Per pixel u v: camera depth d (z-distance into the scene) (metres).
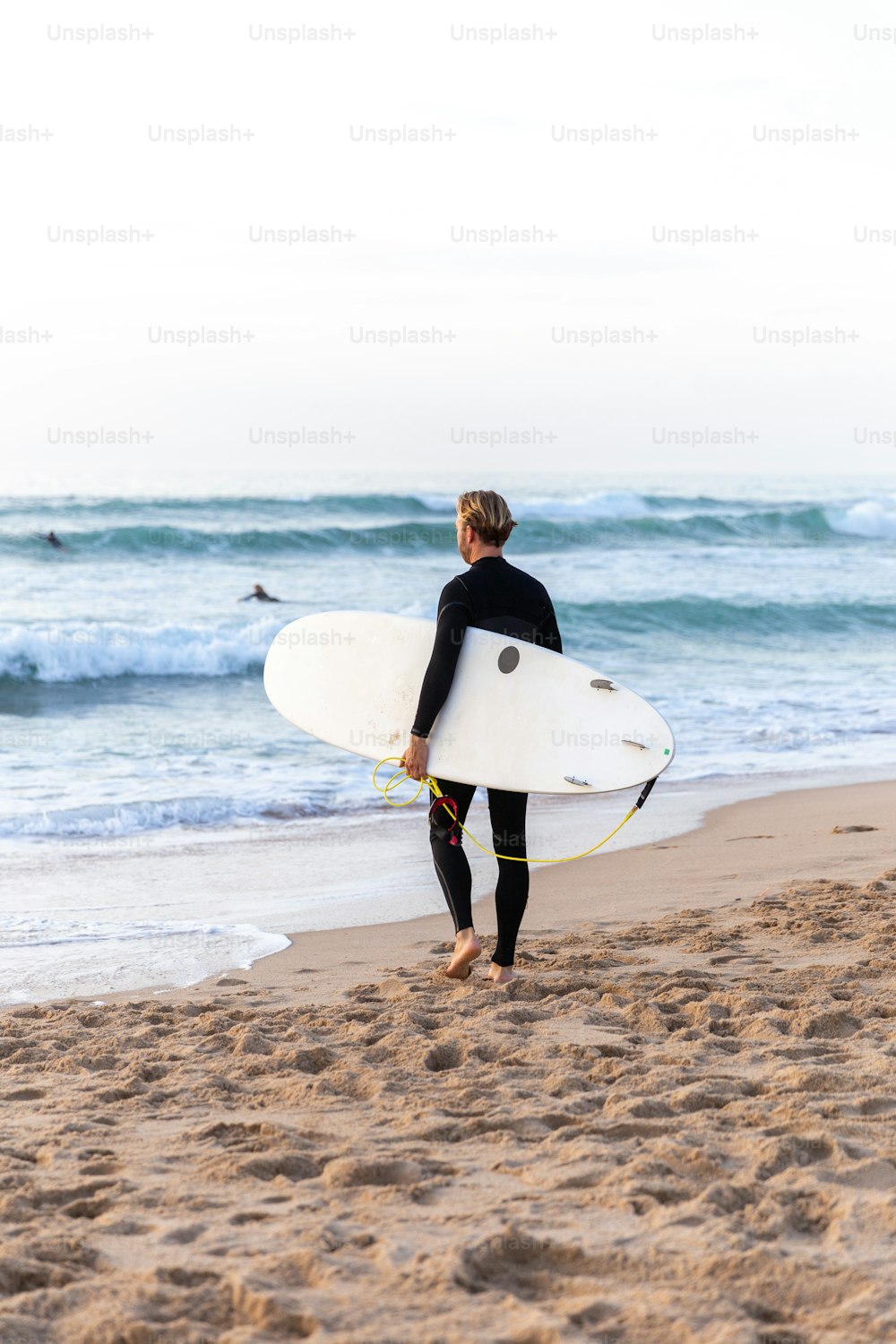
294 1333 1.90
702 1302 1.94
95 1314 1.94
